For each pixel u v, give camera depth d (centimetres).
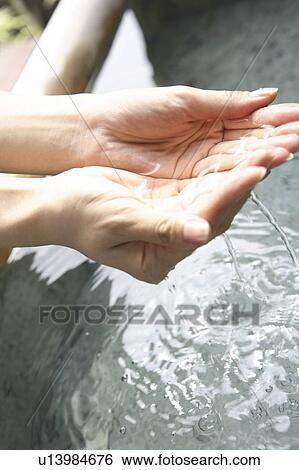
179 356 86
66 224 78
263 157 71
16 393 88
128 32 107
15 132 87
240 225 94
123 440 82
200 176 78
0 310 91
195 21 117
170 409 83
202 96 80
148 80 109
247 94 80
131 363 87
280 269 89
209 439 80
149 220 71
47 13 110
